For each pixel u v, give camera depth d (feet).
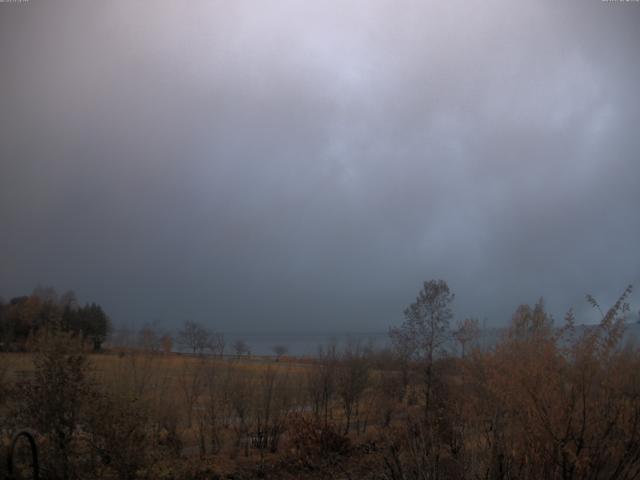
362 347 56.29
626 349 18.90
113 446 28.50
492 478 18.84
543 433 18.71
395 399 45.65
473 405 26.32
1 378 28.94
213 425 44.91
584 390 18.43
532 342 21.20
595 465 17.99
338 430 46.80
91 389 29.89
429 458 21.12
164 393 41.01
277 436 47.34
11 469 19.65
